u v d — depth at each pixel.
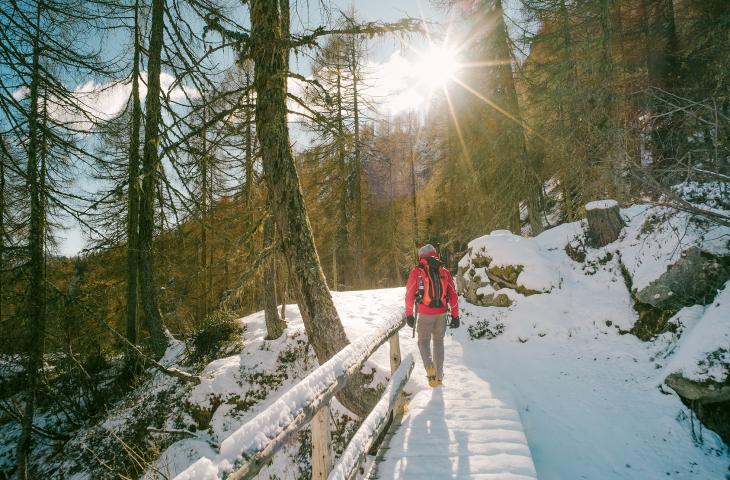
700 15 13.26
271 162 6.00
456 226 17.28
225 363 10.38
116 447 9.09
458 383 5.78
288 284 11.07
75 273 12.07
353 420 6.93
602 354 6.55
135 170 10.83
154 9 11.58
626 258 7.68
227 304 6.79
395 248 29.52
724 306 5.35
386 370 7.18
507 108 14.11
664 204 6.68
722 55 10.30
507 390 5.44
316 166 20.14
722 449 4.36
